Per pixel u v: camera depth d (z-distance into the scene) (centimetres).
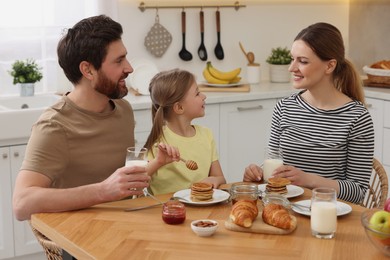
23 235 381
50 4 434
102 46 246
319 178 259
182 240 198
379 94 436
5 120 363
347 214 222
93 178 255
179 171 274
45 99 422
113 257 184
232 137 441
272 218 204
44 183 236
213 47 490
